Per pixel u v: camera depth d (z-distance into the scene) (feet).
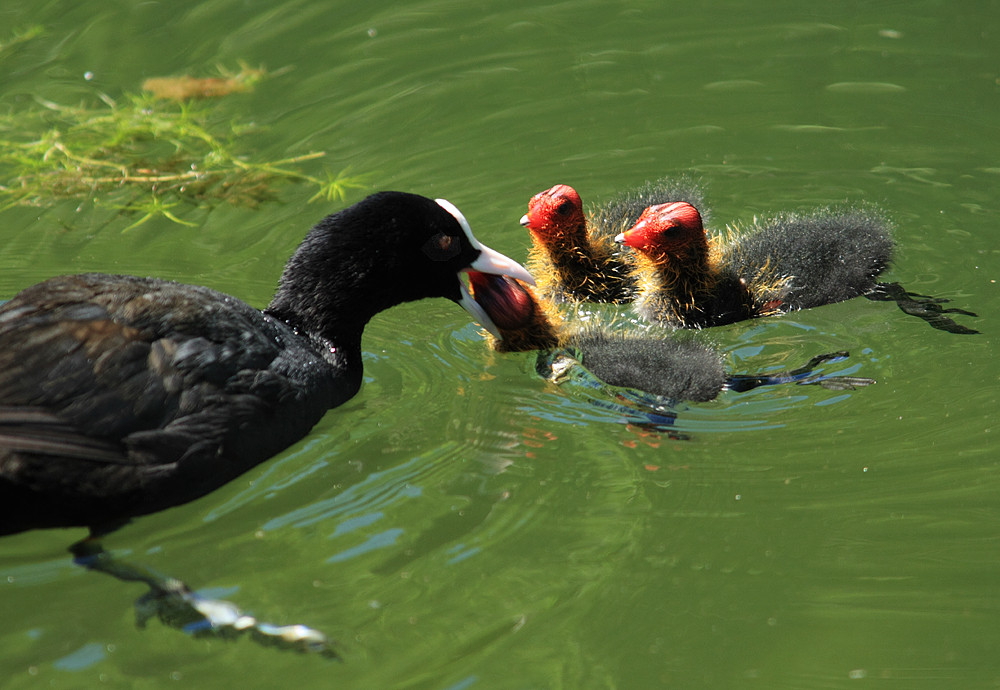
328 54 55.36
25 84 52.34
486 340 36.91
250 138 48.62
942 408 31.12
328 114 50.37
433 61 54.70
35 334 25.49
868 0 59.06
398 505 27.71
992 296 36.60
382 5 60.03
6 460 24.32
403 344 36.50
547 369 34.81
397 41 56.70
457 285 34.76
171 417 26.35
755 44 55.31
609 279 40.50
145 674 22.21
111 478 25.44
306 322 32.55
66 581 24.88
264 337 29.76
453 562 25.43
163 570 25.25
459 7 59.93
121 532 26.43
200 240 41.86
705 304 37.47
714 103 50.42
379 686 21.83
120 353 25.96
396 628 23.36
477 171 45.96
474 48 55.88
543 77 53.11
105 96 51.42
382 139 48.44
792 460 29.25
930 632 23.11
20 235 42.11
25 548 25.88
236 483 28.17
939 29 55.62
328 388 31.37
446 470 29.27
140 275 39.29
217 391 27.32
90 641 23.07
